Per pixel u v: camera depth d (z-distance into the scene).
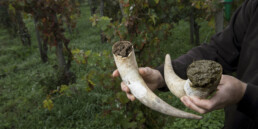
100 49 8.59
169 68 0.97
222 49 1.24
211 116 3.63
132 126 2.54
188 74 0.77
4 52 9.23
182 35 9.68
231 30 1.23
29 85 5.95
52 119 4.30
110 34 2.45
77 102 4.64
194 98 0.75
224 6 3.28
